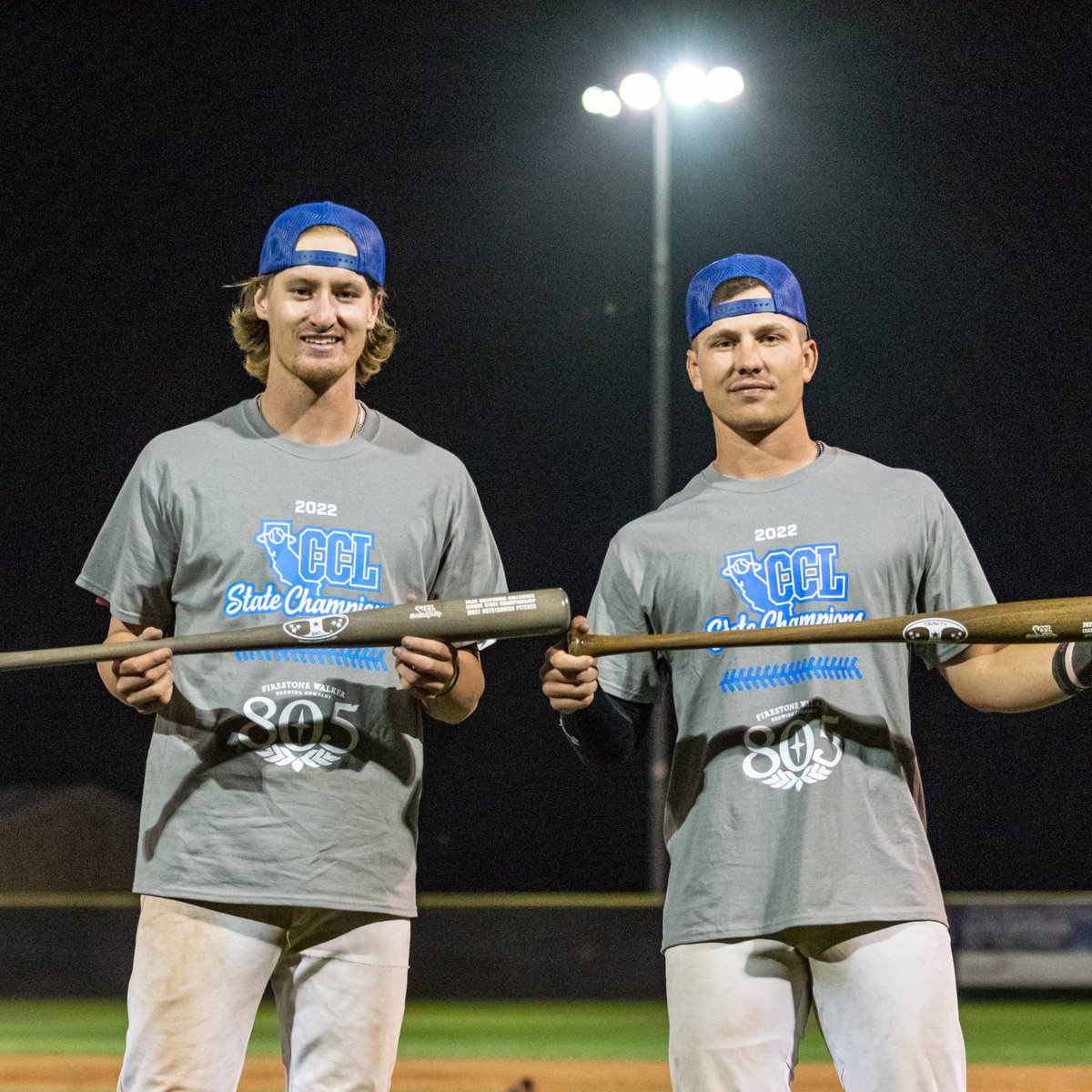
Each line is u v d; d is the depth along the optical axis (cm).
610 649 319
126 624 336
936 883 318
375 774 323
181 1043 307
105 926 962
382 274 354
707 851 323
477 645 352
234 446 338
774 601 333
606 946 965
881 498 341
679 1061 320
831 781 317
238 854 311
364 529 334
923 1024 303
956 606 339
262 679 320
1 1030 833
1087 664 313
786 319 349
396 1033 324
